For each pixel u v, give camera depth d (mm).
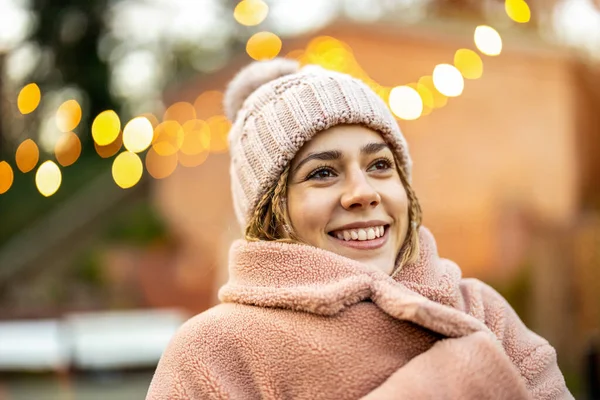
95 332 3230
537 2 4145
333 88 1379
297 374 1218
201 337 1316
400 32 4418
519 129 4594
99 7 12312
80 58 12211
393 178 1400
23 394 2633
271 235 1397
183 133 5645
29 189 9766
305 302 1232
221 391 1248
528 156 4582
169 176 6594
